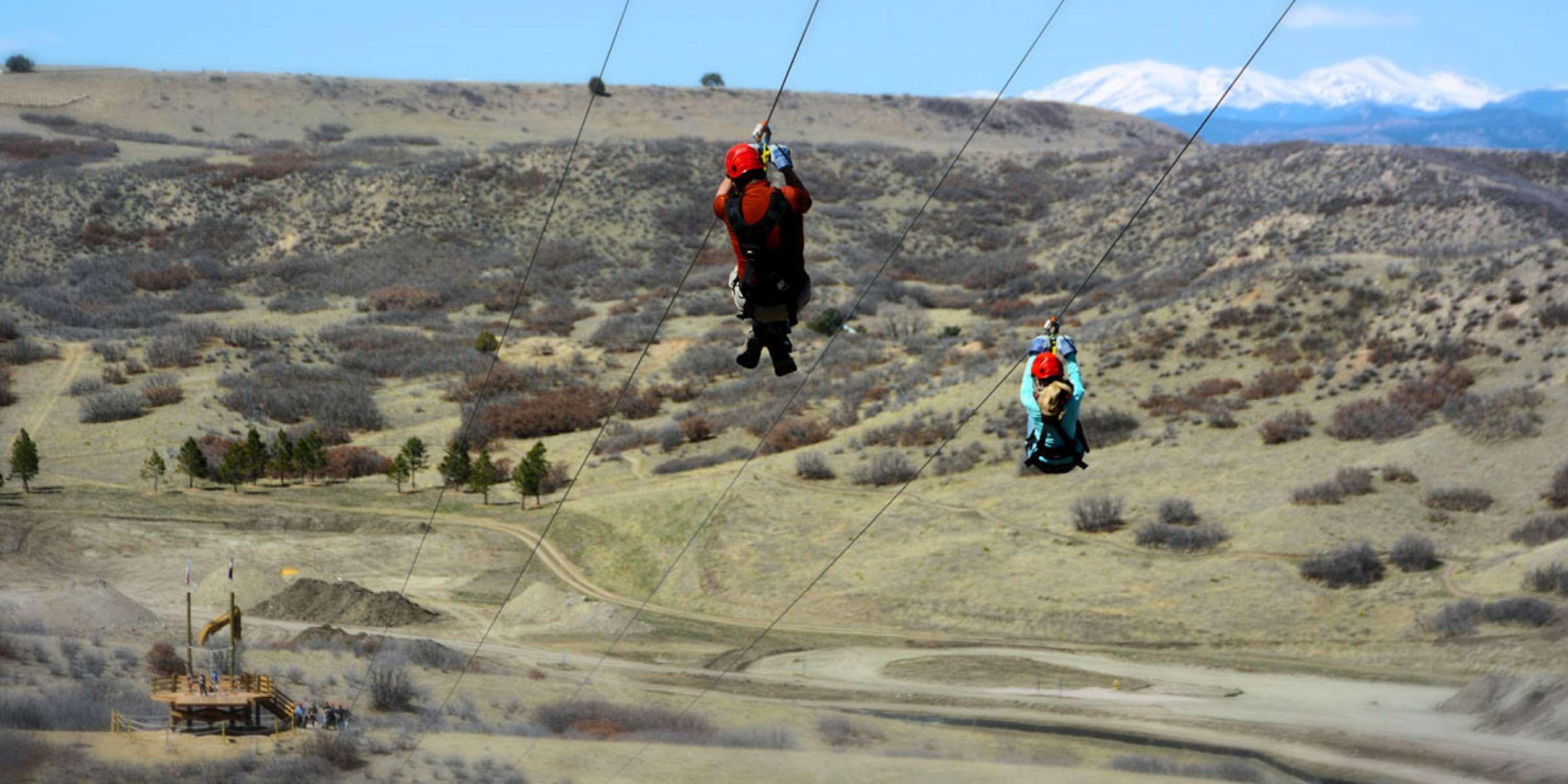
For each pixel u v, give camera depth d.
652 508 75.94
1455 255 96.56
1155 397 83.12
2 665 39.81
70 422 92.94
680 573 68.19
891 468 77.38
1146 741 39.62
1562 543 56.06
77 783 28.03
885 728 40.22
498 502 82.44
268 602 61.56
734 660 53.94
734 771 32.38
